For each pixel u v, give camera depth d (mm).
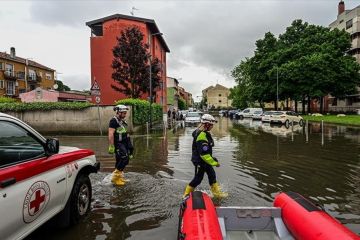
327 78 44531
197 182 6152
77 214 4879
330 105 63219
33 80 53844
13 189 3283
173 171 8734
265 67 52250
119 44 28656
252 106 72688
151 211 5477
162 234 4570
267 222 4035
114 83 33938
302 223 3434
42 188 3812
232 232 3990
